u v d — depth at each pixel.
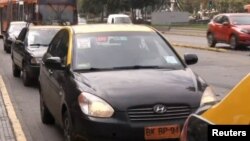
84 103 6.16
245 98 3.08
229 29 26.39
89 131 6.02
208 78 15.23
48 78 8.10
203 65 19.02
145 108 6.01
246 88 3.12
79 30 7.86
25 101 11.42
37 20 27.58
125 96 6.10
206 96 6.29
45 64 7.85
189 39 38.81
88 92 6.25
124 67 7.16
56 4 27.84
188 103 6.11
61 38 8.32
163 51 7.58
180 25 66.94
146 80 6.51
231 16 26.95
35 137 8.01
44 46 14.16
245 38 25.52
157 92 6.18
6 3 36.84
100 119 5.98
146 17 79.56
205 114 3.41
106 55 7.34
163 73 6.87
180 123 6.01
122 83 6.40
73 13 28.03
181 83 6.49
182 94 6.20
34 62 13.11
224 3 70.94
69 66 7.20
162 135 5.98
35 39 14.47
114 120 5.95
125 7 71.31
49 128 8.62
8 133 8.06
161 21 72.38
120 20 41.66
